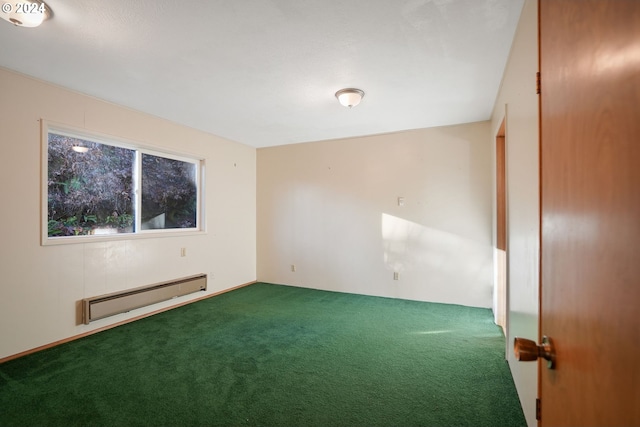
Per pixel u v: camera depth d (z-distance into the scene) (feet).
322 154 16.43
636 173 1.40
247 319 11.64
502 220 10.96
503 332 10.25
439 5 5.79
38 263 9.02
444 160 13.71
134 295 11.30
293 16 6.08
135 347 9.12
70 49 7.32
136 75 8.73
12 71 8.44
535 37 4.99
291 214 17.25
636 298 1.40
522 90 6.07
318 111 11.75
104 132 10.64
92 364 8.07
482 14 6.06
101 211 11.05
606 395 1.66
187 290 13.42
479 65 8.08
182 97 10.37
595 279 1.80
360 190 15.49
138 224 12.17
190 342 9.50
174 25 6.37
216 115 12.27
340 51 7.41
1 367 7.90
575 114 2.10
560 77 2.39
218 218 15.48
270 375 7.53
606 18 1.67
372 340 9.64
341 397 6.64
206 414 6.08
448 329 10.55
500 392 6.79
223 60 7.84
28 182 8.81
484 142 13.00
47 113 9.18
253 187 18.02
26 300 8.75
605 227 1.69
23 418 5.93
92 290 10.34
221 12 5.94
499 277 10.95
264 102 10.83
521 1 5.70
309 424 5.81
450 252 13.64
